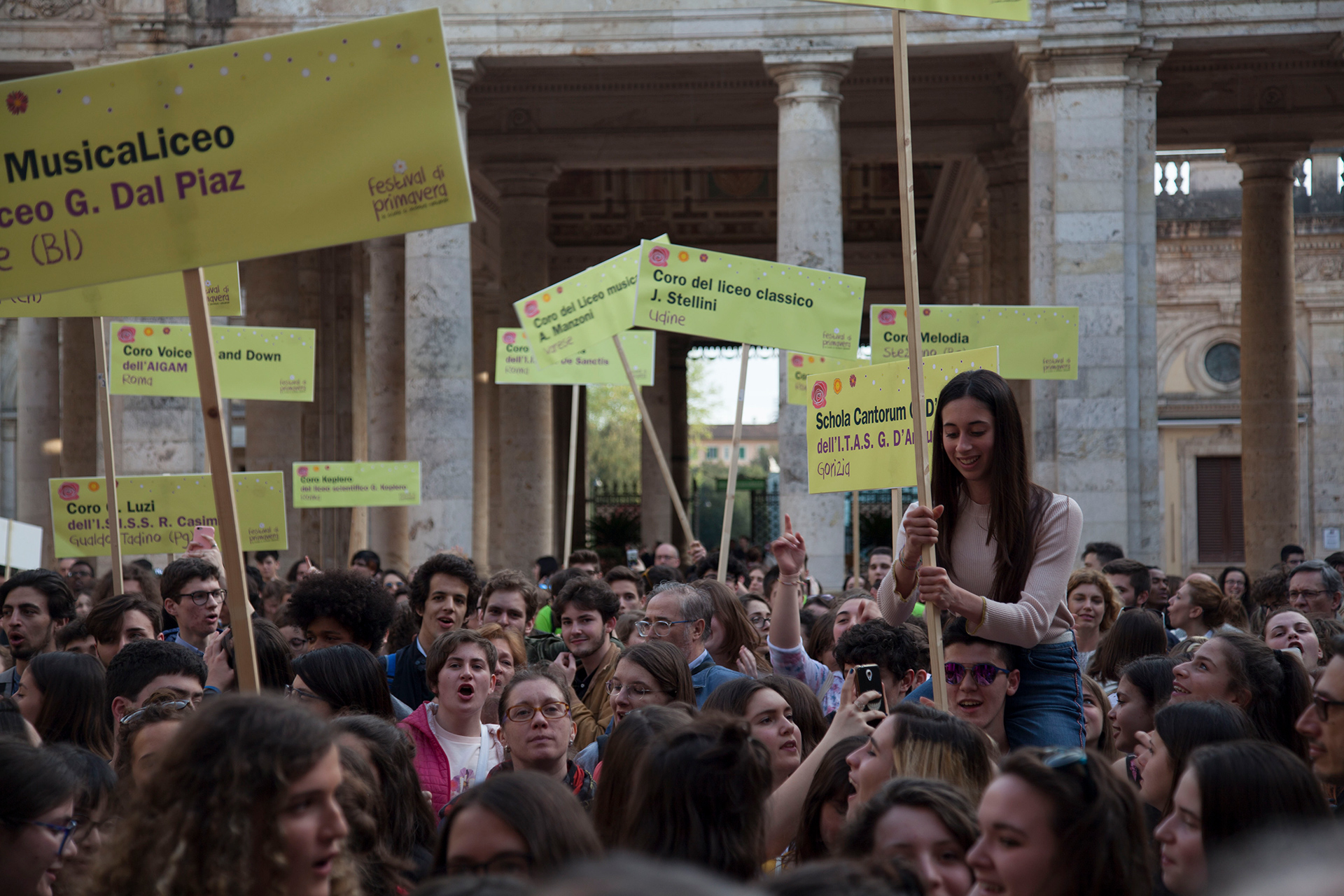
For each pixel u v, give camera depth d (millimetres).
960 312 12078
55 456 30016
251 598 12156
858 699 5230
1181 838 3969
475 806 3568
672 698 6391
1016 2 6004
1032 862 3398
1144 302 21797
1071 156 21578
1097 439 21312
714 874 3693
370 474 17016
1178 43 21766
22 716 5270
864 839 3832
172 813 3047
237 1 22297
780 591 8062
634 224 39938
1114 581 11516
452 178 5199
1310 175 38844
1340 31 21375
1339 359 38500
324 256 31922
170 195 5242
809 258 22062
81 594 14562
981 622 5266
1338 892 1062
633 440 88500
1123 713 6652
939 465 5777
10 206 5273
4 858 4008
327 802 3178
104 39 22359
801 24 22234
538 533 30781
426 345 22500
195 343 5156
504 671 8047
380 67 5211
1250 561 26531
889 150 28844
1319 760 4754
